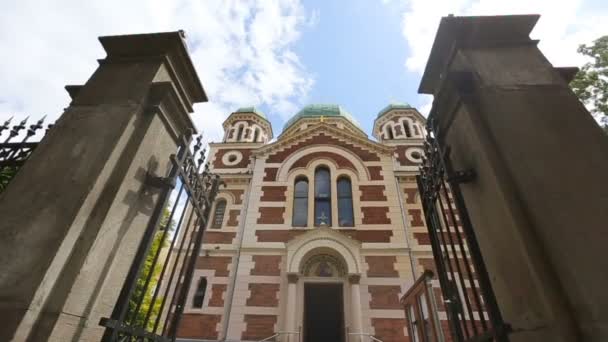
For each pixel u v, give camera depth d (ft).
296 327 34.63
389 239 41.50
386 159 50.83
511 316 7.63
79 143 8.92
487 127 8.71
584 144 7.59
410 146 57.98
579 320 5.79
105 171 8.45
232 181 51.16
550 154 7.55
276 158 52.08
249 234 42.68
